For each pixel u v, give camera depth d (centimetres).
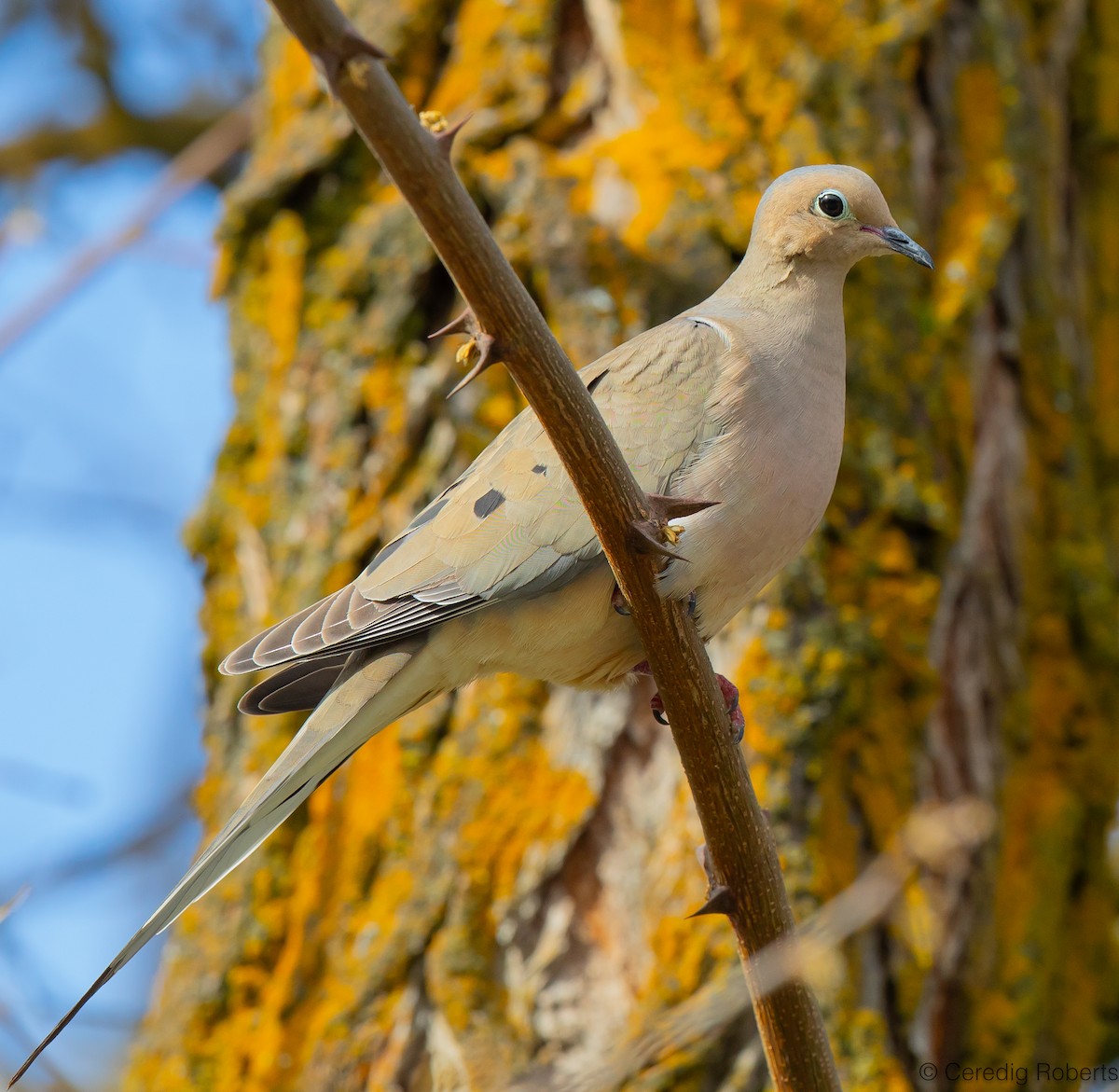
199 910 994
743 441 843
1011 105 1084
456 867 934
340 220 1070
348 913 954
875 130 1048
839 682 938
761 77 1045
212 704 1064
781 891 659
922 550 992
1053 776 1016
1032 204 1077
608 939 919
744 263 955
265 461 1059
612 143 1034
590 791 940
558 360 566
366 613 852
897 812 930
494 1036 905
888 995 917
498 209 1026
